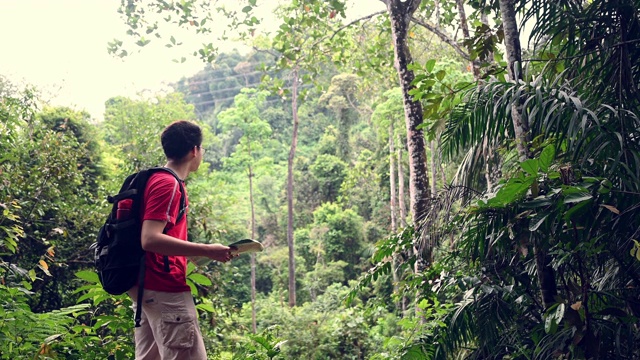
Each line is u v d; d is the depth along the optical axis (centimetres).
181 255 247
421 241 547
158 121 1958
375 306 700
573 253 392
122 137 3303
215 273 1174
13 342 366
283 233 4075
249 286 3428
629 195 355
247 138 3081
